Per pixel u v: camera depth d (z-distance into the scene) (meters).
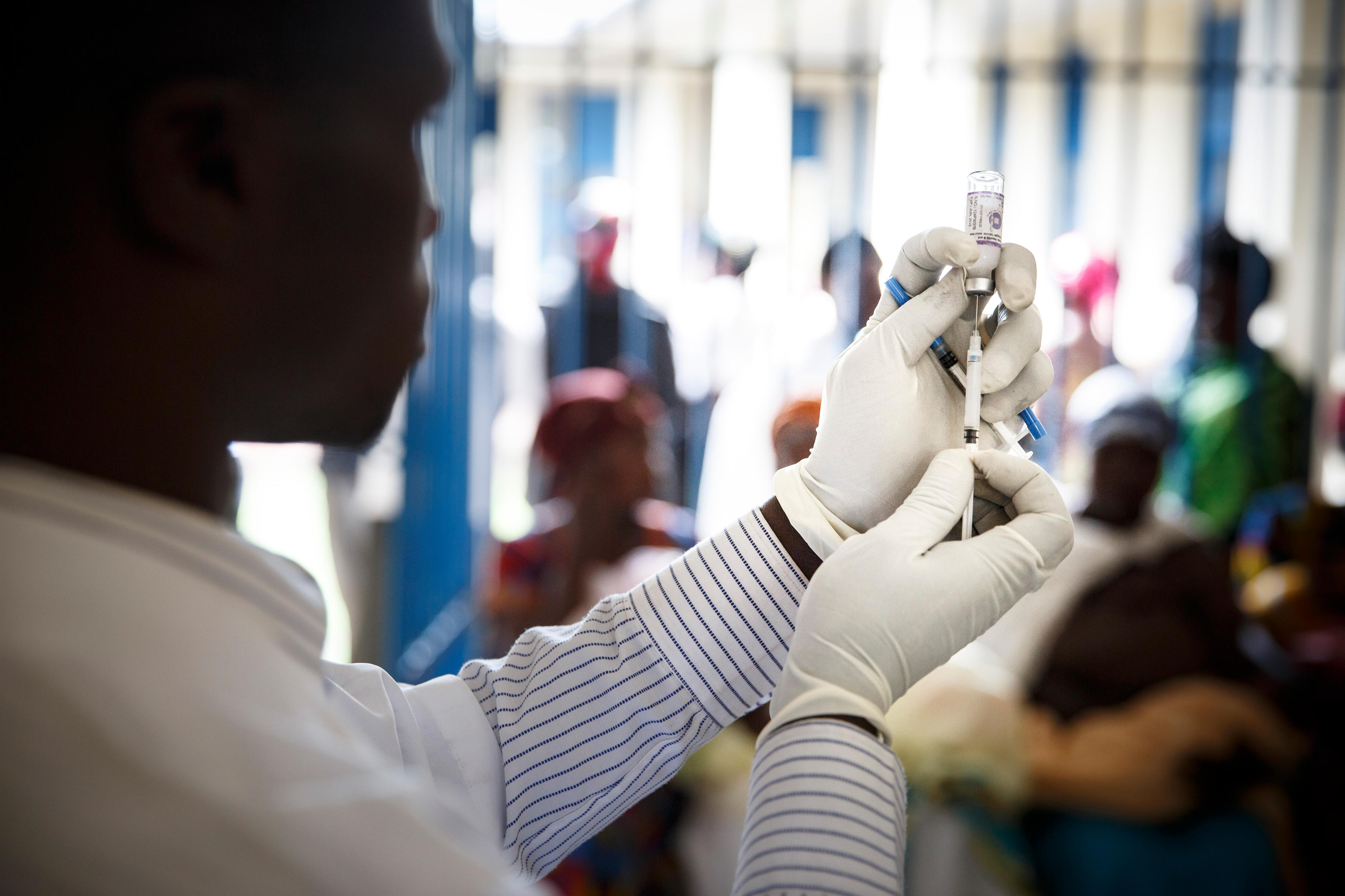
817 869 0.51
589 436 2.24
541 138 3.49
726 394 3.15
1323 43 3.76
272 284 0.40
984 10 3.91
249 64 0.38
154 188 0.37
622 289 3.16
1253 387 2.94
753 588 0.71
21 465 0.37
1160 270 3.96
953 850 1.90
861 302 2.96
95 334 0.38
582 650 0.72
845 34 3.84
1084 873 1.97
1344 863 2.31
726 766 1.84
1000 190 0.72
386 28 0.42
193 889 0.31
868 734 0.58
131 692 0.33
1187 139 4.03
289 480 1.78
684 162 3.84
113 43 0.37
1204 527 2.75
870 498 0.72
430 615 1.72
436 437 1.74
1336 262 3.76
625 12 3.61
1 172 0.37
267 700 0.36
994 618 0.67
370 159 0.41
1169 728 2.06
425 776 0.63
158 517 0.37
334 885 0.34
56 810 0.31
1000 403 0.75
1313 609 2.57
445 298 1.75
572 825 0.71
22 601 0.33
